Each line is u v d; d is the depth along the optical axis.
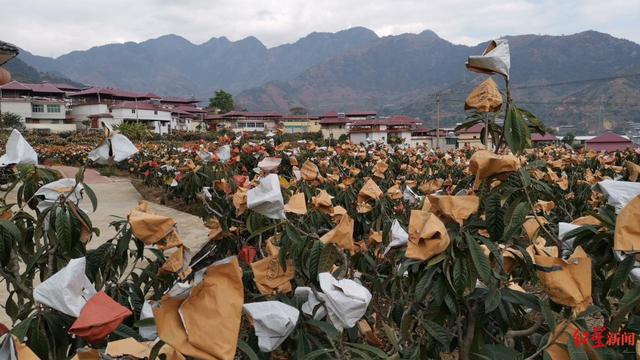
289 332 1.29
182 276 1.86
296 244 1.90
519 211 1.66
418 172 7.09
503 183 1.75
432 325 1.74
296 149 8.13
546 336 1.63
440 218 1.72
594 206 4.47
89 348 1.33
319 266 1.80
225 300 1.04
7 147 2.18
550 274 1.45
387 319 2.39
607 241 1.73
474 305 1.76
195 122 68.44
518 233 1.96
